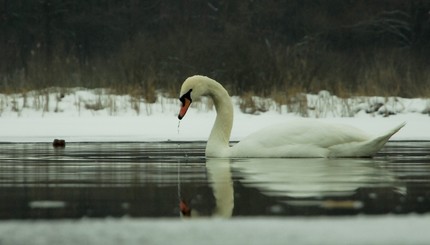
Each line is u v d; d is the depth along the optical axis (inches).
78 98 1497.3
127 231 361.4
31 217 398.6
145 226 372.5
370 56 2202.3
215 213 405.7
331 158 703.7
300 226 366.9
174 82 1622.8
